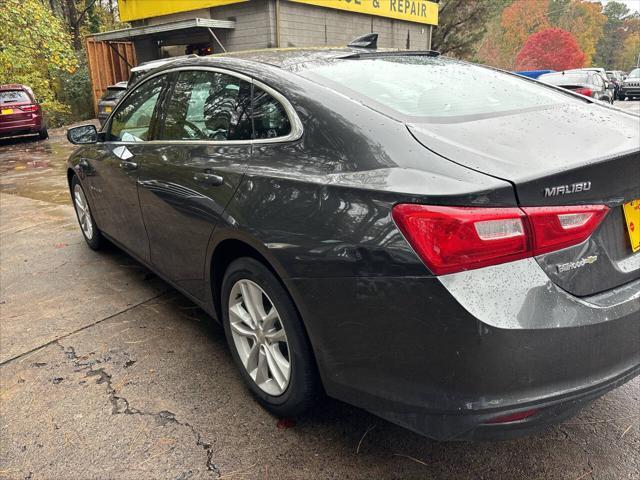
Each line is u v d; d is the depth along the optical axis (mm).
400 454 2141
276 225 2035
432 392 1691
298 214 1967
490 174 1655
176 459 2127
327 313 1896
